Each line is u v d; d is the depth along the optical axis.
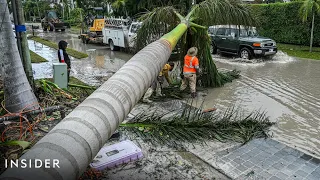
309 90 8.61
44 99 6.48
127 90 2.95
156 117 5.49
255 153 4.55
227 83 9.51
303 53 15.55
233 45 14.51
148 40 7.94
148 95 7.25
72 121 2.27
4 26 5.08
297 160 4.34
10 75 5.21
